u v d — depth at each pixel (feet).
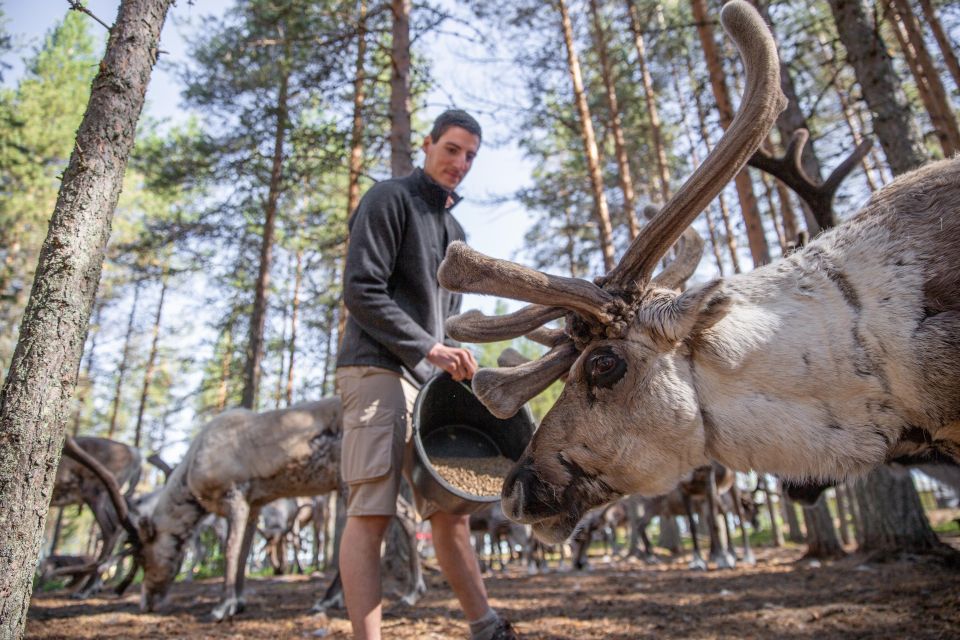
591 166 38.19
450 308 10.84
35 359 6.64
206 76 38.88
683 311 6.88
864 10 19.99
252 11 33.76
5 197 52.42
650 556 39.91
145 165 40.68
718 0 29.63
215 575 39.14
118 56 7.89
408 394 9.38
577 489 7.30
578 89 39.19
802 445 6.97
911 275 7.04
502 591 23.15
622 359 7.29
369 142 31.30
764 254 28.60
